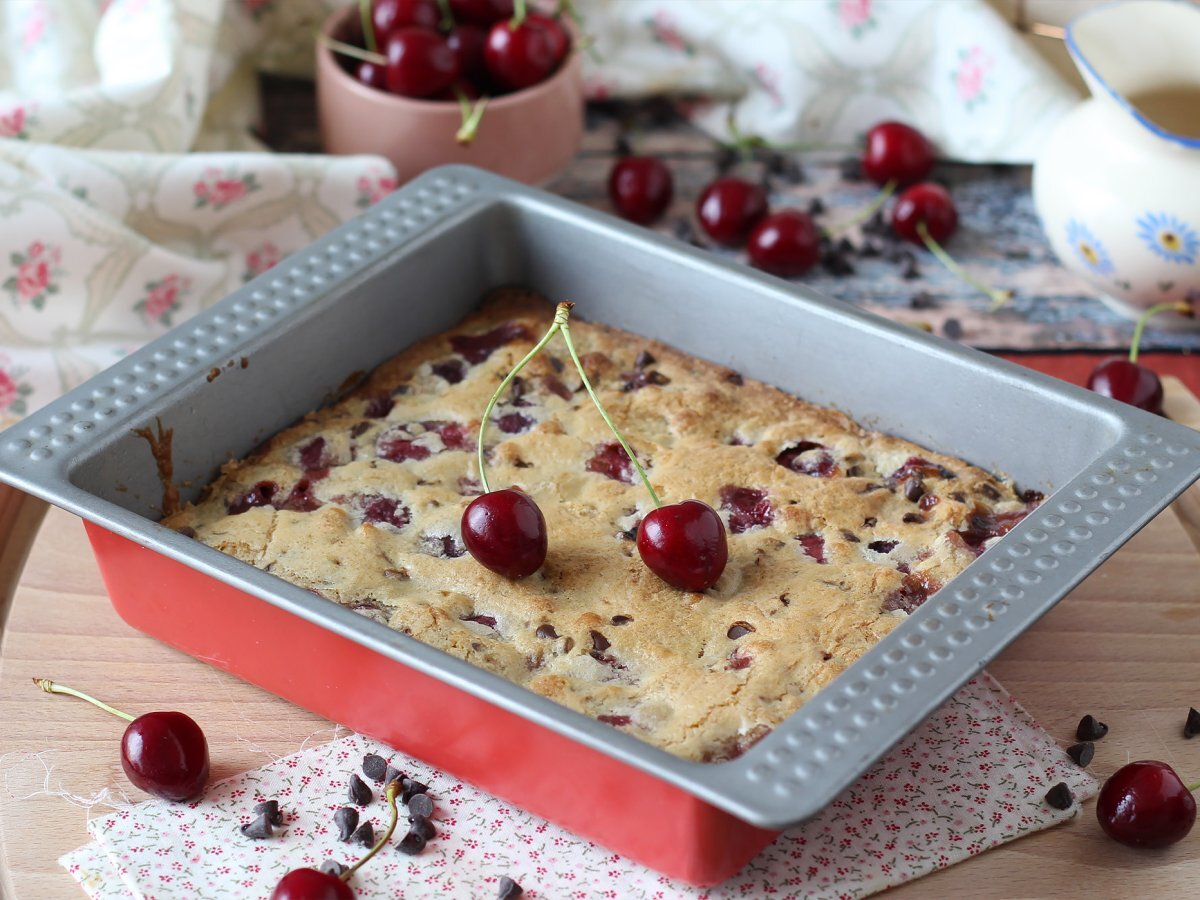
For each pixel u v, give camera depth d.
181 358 0.79
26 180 0.91
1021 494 0.80
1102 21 0.94
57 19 1.00
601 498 0.80
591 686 0.73
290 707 0.76
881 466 0.81
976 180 1.05
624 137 1.07
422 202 0.86
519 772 0.71
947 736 0.75
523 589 0.76
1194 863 0.72
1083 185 0.93
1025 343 0.95
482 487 0.80
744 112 1.07
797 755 0.66
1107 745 0.75
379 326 0.84
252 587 0.70
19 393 0.92
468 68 1.00
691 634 0.75
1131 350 0.93
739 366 0.85
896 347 0.80
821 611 0.75
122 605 0.77
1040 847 0.72
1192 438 0.75
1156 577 0.81
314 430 0.82
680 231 1.02
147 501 0.78
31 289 0.91
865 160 1.04
